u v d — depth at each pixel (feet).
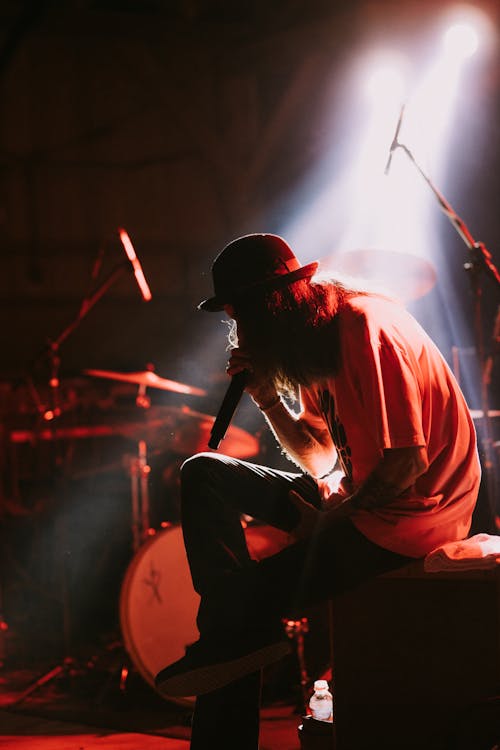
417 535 6.22
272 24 31.86
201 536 6.39
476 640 6.21
